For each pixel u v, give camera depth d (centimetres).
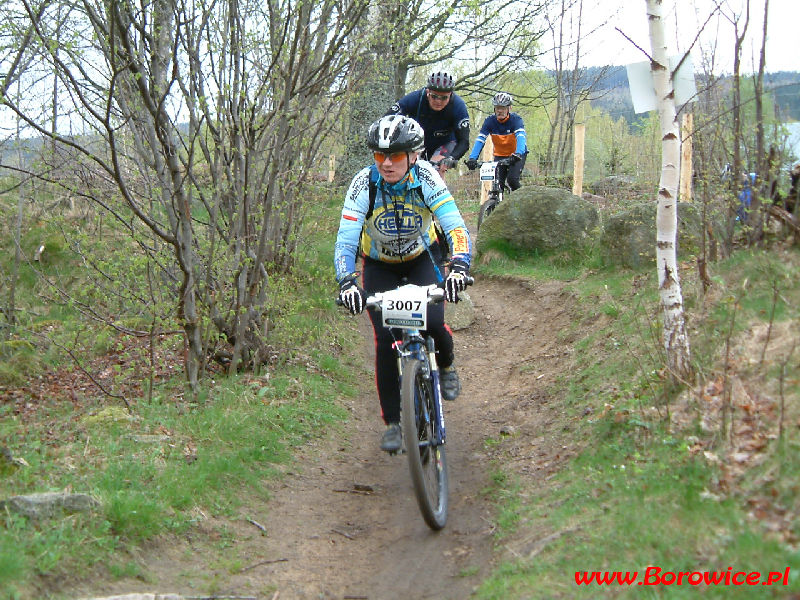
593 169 1986
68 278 875
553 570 307
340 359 719
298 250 817
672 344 425
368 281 455
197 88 579
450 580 343
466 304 816
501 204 991
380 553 381
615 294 666
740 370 395
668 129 425
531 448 469
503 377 651
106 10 482
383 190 425
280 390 596
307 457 503
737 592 253
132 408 543
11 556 301
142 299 593
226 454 466
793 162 530
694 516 303
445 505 402
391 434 432
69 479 391
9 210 895
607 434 420
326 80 627
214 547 373
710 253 558
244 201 594
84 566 320
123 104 528
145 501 376
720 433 355
